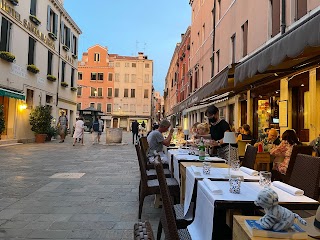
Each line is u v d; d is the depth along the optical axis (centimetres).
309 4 841
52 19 2488
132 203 577
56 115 2598
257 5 1241
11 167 990
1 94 1539
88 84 6444
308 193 338
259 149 741
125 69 6531
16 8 1802
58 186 717
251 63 598
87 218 481
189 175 387
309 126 845
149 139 766
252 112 1289
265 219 183
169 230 221
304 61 705
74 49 3170
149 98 6544
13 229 426
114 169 1000
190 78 3052
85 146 1955
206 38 2286
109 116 6431
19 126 1933
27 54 1975
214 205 255
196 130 819
